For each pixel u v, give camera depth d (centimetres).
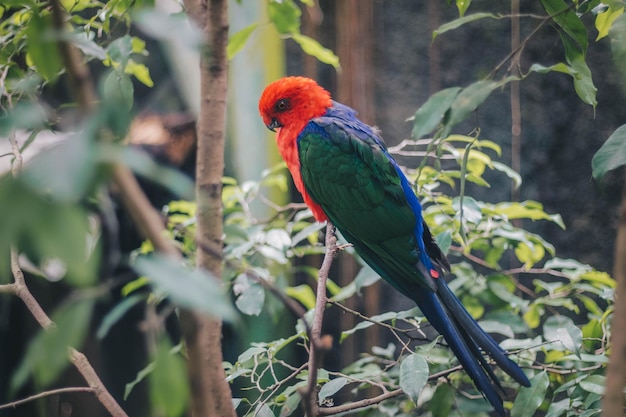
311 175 638
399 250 588
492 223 607
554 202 965
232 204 691
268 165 955
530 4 966
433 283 546
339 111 675
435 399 536
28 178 154
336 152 630
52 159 157
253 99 945
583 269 614
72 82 188
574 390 484
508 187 979
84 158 158
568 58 443
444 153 939
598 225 950
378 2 1030
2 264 159
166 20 203
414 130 437
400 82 1031
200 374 222
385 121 1036
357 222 613
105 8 493
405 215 600
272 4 618
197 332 221
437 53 1016
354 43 1030
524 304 596
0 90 497
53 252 159
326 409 448
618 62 407
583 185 953
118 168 177
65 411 974
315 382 310
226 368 545
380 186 612
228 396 371
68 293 891
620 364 258
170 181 174
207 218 362
